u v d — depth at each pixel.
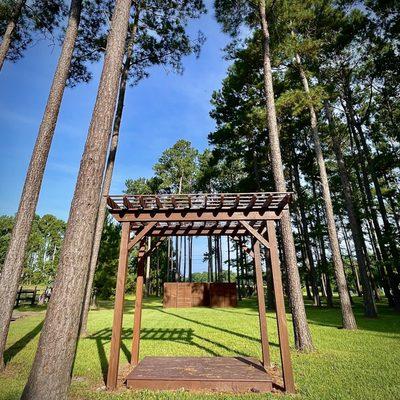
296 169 18.98
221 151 18.45
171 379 4.18
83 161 4.12
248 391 4.02
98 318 12.56
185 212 5.12
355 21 11.79
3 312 5.12
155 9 10.93
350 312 9.13
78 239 3.78
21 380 4.43
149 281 35.22
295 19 9.73
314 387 4.08
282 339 4.29
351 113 15.49
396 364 5.12
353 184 18.95
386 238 13.92
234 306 19.92
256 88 13.23
